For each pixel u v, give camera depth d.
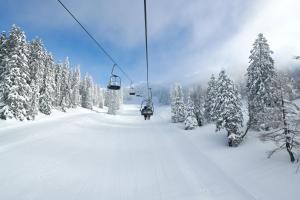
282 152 25.67
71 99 87.06
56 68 76.88
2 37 47.41
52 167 21.39
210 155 30.34
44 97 61.28
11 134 34.72
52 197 15.77
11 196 15.27
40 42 56.38
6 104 44.00
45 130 39.50
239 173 22.28
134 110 137.62
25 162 21.56
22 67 45.50
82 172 21.23
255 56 35.06
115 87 18.38
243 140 34.25
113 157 27.78
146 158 27.86
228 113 33.31
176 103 72.88
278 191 17.14
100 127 54.88
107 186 18.48
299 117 21.92
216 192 18.09
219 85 36.78
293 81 24.12
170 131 52.72
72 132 42.00
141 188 18.42
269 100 31.67
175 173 22.44
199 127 52.19
